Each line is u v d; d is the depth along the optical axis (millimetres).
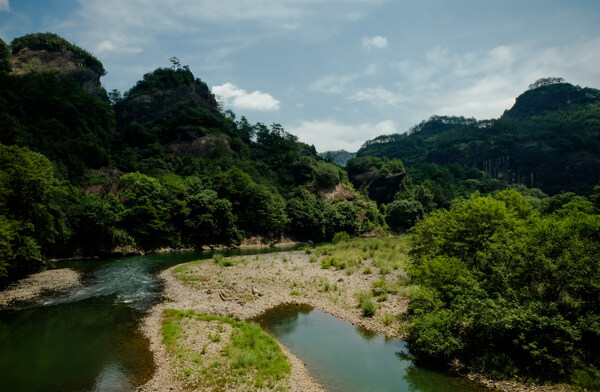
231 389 11969
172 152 108938
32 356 14766
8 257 29438
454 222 22594
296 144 159625
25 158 33469
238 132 141875
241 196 80188
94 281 30922
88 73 127562
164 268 38531
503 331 13984
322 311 22094
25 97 78125
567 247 15609
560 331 13344
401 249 42688
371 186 140625
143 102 135250
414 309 18375
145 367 13750
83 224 47531
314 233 94562
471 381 13125
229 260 40344
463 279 16250
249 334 16641
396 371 13992
